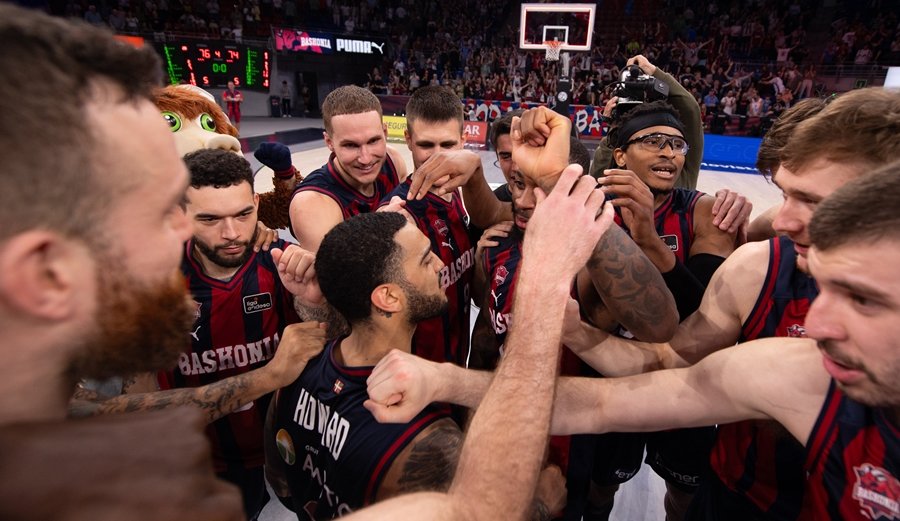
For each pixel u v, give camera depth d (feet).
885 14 46.85
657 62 49.85
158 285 1.75
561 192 2.72
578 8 31.45
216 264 5.33
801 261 3.52
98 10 46.70
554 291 2.53
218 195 4.89
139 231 1.65
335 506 3.55
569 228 2.63
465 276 6.97
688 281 5.05
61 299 1.49
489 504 2.06
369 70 62.39
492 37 62.03
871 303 1.99
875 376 2.10
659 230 6.61
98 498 1.15
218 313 5.42
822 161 3.10
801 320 3.72
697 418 3.23
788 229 3.41
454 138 7.51
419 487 3.12
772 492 4.09
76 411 2.87
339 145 6.82
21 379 1.54
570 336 3.90
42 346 1.53
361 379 3.59
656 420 3.33
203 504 1.26
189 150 7.07
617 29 57.82
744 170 34.88
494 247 6.09
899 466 2.41
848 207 2.00
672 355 4.01
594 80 47.14
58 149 1.38
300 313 5.18
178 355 1.94
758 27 50.78
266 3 57.06
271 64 56.13
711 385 3.13
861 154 2.96
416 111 7.38
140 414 1.38
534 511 3.59
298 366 4.10
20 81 1.32
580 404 3.48
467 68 55.83
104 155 1.49
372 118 6.79
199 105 7.44
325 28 59.62
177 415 1.41
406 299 3.69
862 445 2.53
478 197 6.41
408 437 3.26
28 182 1.34
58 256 1.45
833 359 2.22
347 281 3.55
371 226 3.68
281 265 4.44
